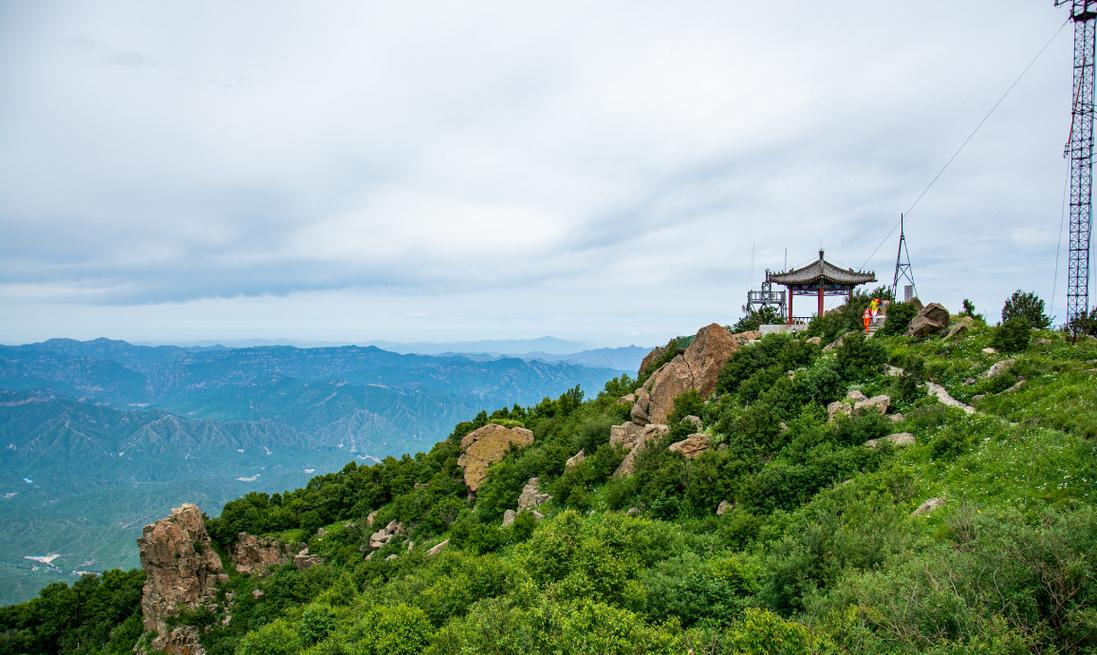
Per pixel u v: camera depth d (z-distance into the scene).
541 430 65.38
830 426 35.03
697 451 39.19
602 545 26.95
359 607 40.38
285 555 67.50
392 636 27.36
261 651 38.06
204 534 65.19
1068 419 25.69
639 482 38.09
